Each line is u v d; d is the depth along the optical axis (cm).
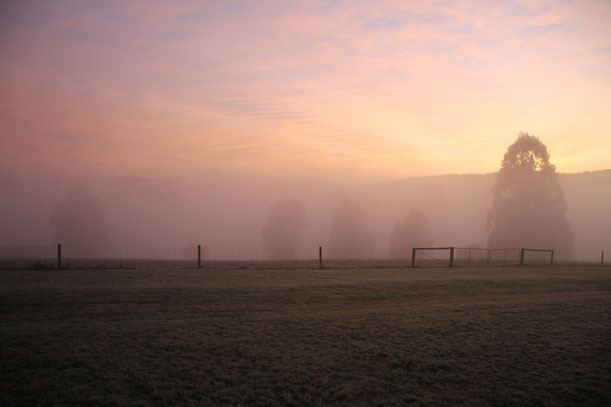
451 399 641
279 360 773
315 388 663
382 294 1370
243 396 625
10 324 934
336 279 1602
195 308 1123
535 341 915
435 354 822
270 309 1142
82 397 609
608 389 686
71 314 1030
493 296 1417
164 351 801
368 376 715
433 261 2680
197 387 651
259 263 2259
